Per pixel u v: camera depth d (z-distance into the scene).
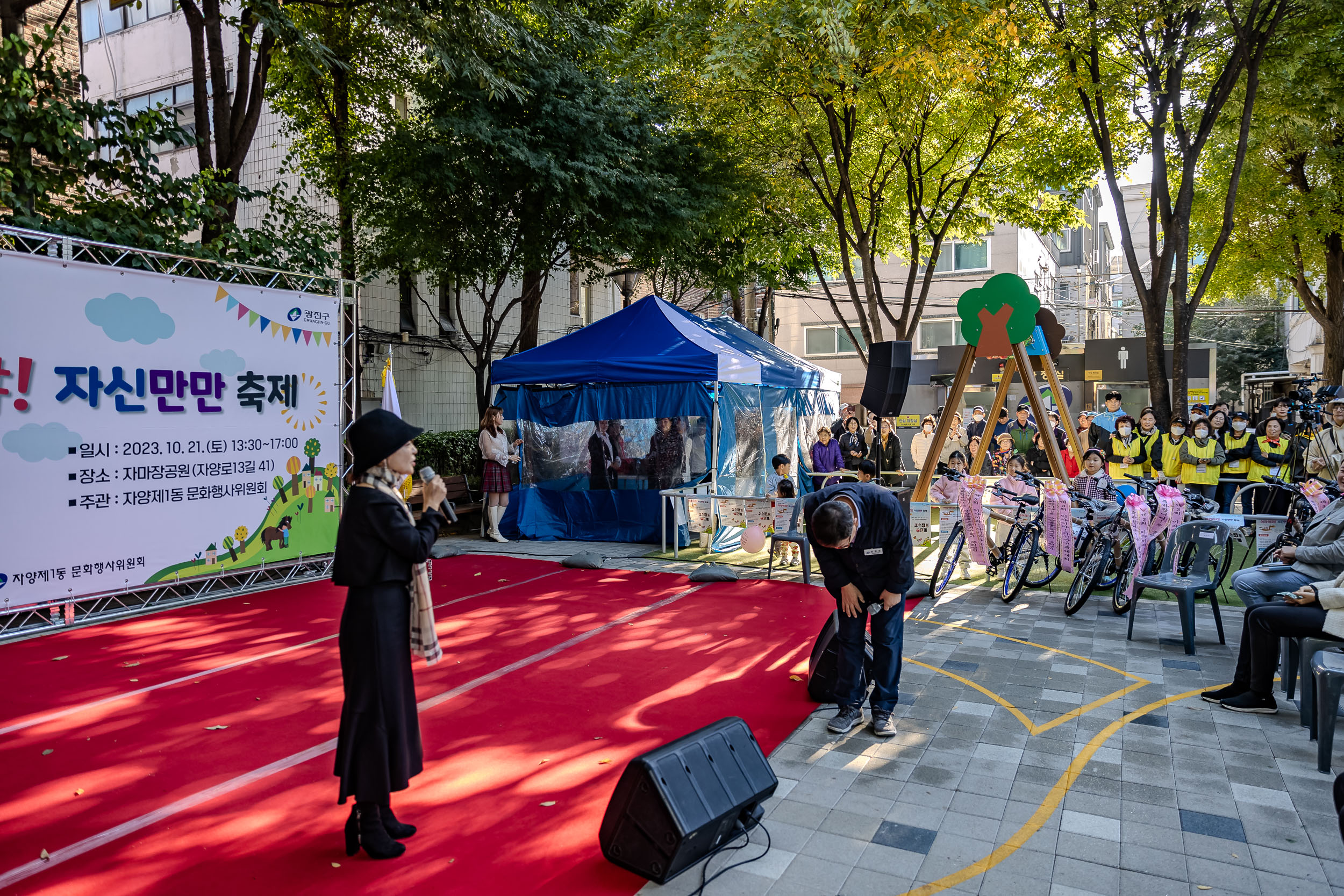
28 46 7.20
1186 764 4.19
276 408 8.54
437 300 17.48
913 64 11.16
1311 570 5.16
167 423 7.57
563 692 5.34
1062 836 3.48
